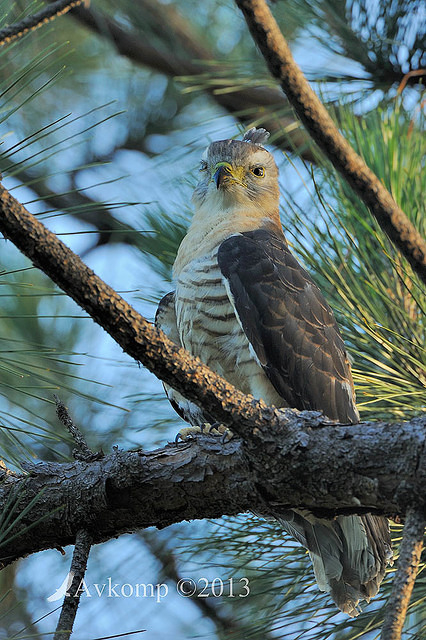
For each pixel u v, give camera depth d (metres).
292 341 8.05
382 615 7.30
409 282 7.49
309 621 7.70
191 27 12.29
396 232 5.14
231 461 6.11
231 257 8.43
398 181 7.75
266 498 6.05
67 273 4.86
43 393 9.91
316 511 6.05
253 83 10.27
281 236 9.52
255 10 4.54
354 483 5.59
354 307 7.65
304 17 10.40
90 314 5.06
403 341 7.47
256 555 7.86
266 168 9.97
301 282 8.36
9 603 9.34
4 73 9.58
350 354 7.79
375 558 6.93
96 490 6.35
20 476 6.75
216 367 8.31
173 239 10.48
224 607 9.51
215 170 9.79
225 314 8.23
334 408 7.93
